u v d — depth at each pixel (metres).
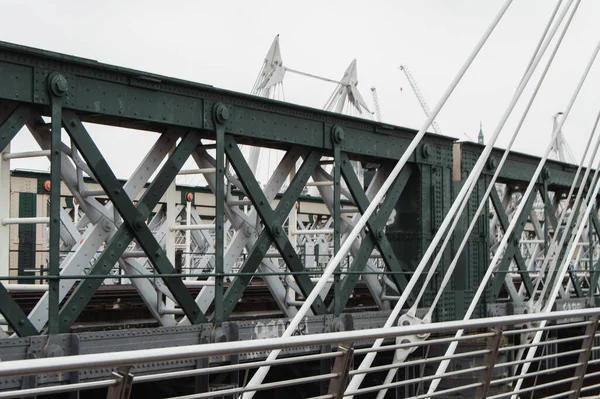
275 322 11.53
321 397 5.78
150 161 10.59
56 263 8.80
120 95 9.82
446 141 15.53
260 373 7.77
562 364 19.77
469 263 16.02
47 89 8.98
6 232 10.47
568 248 12.81
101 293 15.52
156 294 10.99
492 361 7.31
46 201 18.47
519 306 17.55
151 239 10.16
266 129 11.67
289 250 12.05
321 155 12.76
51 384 8.74
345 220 13.75
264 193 12.06
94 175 9.53
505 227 17.36
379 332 5.95
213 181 11.90
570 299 19.48
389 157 13.98
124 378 4.53
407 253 15.02
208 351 4.73
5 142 8.79
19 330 8.59
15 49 8.63
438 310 15.06
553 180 19.78
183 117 10.57
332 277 13.33
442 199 15.27
